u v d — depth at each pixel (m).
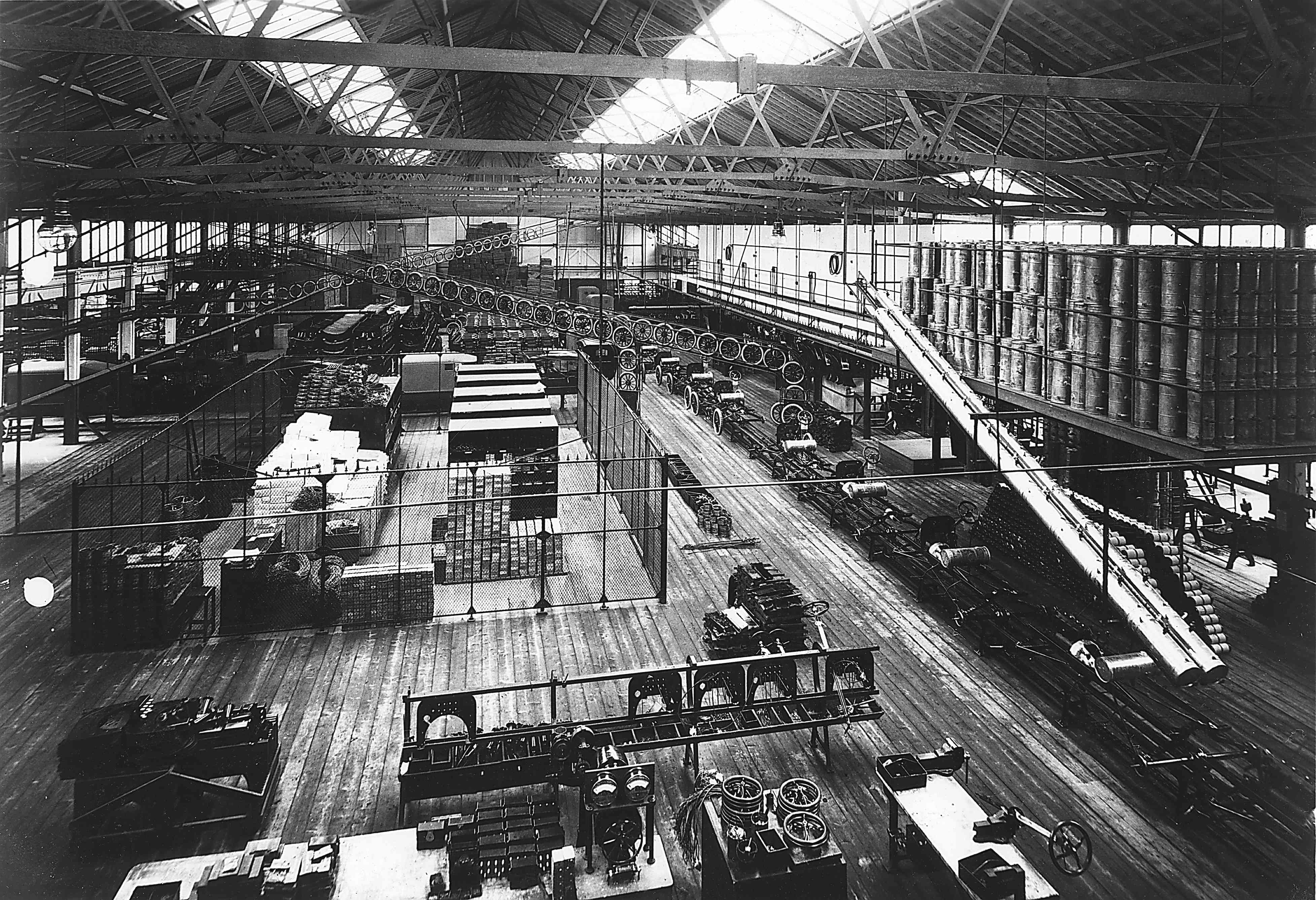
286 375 33.94
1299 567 16.78
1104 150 20.41
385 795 11.70
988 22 19.12
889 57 22.47
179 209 31.98
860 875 10.31
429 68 12.14
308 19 21.42
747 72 13.03
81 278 29.80
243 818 10.93
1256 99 14.06
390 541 21.45
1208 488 22.00
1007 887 8.72
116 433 31.55
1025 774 12.26
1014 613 16.53
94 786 10.60
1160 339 14.63
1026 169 19.12
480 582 19.25
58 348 30.73
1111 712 13.62
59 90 14.66
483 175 29.33
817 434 31.27
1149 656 10.56
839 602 18.61
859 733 13.37
